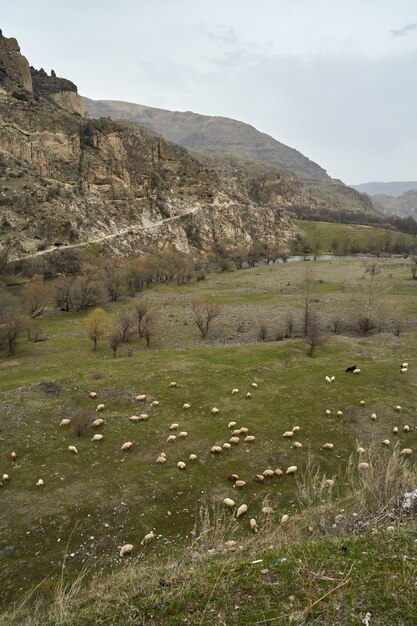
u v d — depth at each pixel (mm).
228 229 193750
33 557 19969
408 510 11516
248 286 118812
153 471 26891
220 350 54969
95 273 111250
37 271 120125
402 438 31516
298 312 85438
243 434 31391
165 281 133625
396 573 8055
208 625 7363
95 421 32562
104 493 24594
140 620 7832
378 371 44344
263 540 12305
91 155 188125
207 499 24156
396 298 92438
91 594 10344
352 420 34094
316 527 12430
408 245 183000
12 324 68688
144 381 41281
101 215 167625
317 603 7480
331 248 194250
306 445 30297
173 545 20328
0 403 36281
